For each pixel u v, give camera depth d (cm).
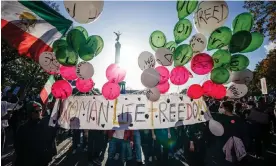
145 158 647
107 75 375
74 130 750
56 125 427
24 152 395
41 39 406
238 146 418
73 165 611
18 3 365
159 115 459
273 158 689
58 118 429
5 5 360
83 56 350
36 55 410
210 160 637
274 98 1448
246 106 1107
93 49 362
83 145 760
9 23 372
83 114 434
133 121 443
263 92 897
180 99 481
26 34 390
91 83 403
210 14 351
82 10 318
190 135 659
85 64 359
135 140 568
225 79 419
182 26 382
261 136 661
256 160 666
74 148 744
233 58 432
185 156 662
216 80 422
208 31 377
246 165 420
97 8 321
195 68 397
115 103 444
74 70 379
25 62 1184
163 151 579
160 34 406
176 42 408
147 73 371
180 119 472
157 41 409
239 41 380
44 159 405
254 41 403
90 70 363
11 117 644
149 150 633
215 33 377
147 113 452
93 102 438
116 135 555
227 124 431
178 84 413
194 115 488
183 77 404
